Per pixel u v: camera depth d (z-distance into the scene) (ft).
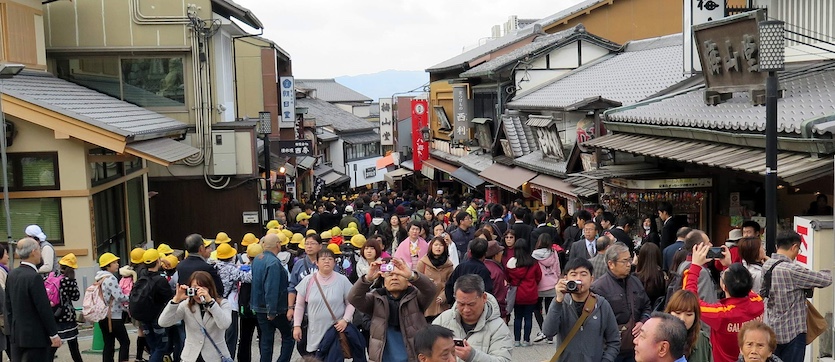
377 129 214.48
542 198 65.72
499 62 90.07
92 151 49.42
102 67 65.46
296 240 39.91
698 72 48.37
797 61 41.11
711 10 47.26
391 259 23.26
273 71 86.58
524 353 34.24
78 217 46.65
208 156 67.46
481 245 30.07
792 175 26.53
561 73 87.45
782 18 42.57
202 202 68.54
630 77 69.46
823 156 27.20
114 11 64.64
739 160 30.78
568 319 20.77
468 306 19.21
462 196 105.50
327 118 183.32
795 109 31.81
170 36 65.36
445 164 113.29
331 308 27.43
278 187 82.33
